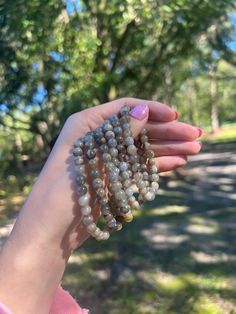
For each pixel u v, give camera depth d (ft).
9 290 0.59
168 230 3.40
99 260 2.85
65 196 0.62
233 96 22.82
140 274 2.62
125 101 0.70
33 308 0.59
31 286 0.60
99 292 2.44
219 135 17.62
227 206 4.13
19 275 0.59
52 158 0.65
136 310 2.25
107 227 0.63
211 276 2.55
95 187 0.63
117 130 0.65
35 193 0.63
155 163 0.69
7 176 5.71
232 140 13.01
